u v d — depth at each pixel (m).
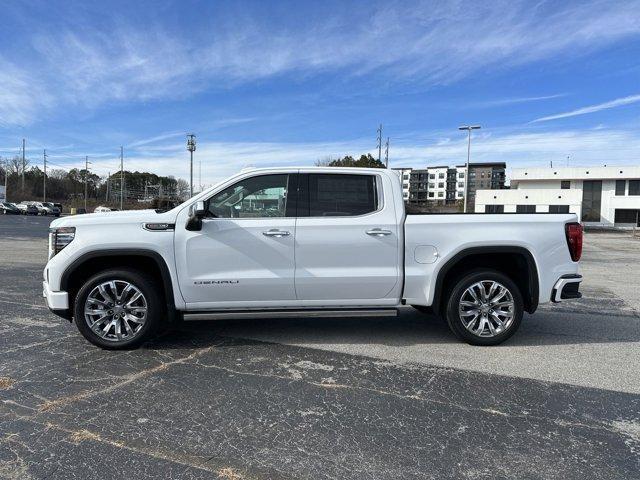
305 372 4.50
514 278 5.65
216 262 5.01
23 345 5.18
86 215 5.12
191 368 4.56
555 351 5.20
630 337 5.77
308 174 5.20
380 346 5.30
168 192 123.38
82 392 3.99
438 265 5.18
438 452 3.14
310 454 3.10
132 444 3.19
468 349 5.23
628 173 55.12
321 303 5.20
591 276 11.97
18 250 15.74
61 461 2.98
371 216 5.17
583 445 3.24
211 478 2.83
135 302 5.03
